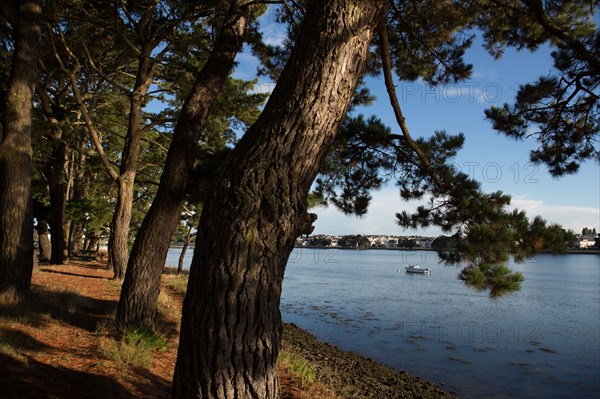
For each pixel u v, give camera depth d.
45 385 4.08
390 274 47.22
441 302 24.52
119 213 14.42
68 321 6.84
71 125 17.55
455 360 12.45
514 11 6.51
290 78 2.67
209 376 2.53
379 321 18.19
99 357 5.12
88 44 15.77
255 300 2.57
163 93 19.00
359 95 7.65
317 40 2.62
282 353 7.51
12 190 7.34
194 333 2.60
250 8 7.85
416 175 5.68
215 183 2.71
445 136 5.28
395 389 8.67
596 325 18.14
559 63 6.30
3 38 11.92
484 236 4.57
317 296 26.42
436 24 6.41
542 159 6.86
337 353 11.71
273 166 2.60
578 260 90.19
